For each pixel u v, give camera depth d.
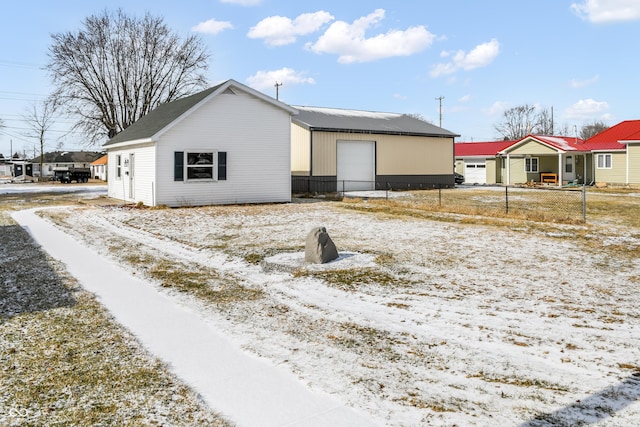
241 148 20.05
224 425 3.34
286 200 21.19
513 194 26.72
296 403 3.65
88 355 4.56
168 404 3.63
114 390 3.85
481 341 5.00
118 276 7.75
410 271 8.13
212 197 19.58
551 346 4.85
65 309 5.98
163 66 45.88
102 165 68.44
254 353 4.64
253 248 10.23
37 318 5.62
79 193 30.39
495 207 19.27
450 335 5.17
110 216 16.09
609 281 7.48
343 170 28.25
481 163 41.56
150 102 45.69
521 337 5.10
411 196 25.06
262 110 20.47
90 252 9.79
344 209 18.39
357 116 32.88
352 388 3.91
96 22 42.62
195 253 9.81
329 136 27.44
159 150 18.41
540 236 11.89
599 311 5.95
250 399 3.71
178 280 7.54
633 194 26.42
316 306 6.22
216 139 19.48
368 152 29.31
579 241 11.18
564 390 3.90
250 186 20.36
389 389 3.90
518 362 4.46
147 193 19.27
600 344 4.89
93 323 5.47
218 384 3.97
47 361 4.41
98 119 43.09
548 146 34.50
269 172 20.75
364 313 5.93
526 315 5.81
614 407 3.60
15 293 6.68
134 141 19.56
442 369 4.31
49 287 7.02
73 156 83.56
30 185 44.56
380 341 5.00
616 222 14.84
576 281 7.47
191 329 5.31
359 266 8.43
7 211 18.08
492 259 9.14
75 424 3.34
